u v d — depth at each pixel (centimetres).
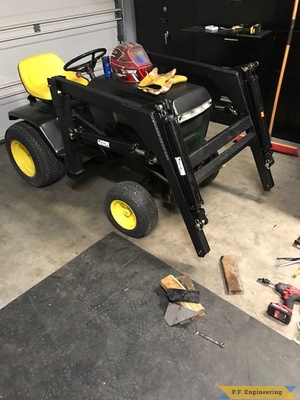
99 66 392
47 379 139
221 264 187
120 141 188
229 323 156
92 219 227
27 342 152
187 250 198
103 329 156
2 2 298
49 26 337
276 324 155
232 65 318
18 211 238
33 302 171
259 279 176
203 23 322
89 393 134
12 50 320
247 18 290
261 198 238
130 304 167
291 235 204
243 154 295
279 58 286
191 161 172
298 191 244
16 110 247
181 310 156
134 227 203
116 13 392
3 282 183
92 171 281
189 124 188
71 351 148
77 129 209
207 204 234
